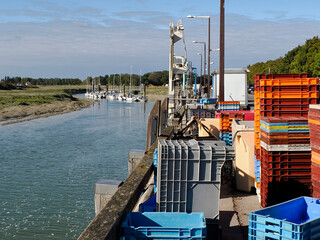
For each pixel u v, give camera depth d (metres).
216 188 5.34
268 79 7.48
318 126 5.49
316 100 7.45
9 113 79.81
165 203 5.34
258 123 7.91
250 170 8.25
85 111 92.38
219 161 5.31
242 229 6.25
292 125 6.68
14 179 27.09
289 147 6.68
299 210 4.98
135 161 11.66
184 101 40.78
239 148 8.46
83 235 4.55
